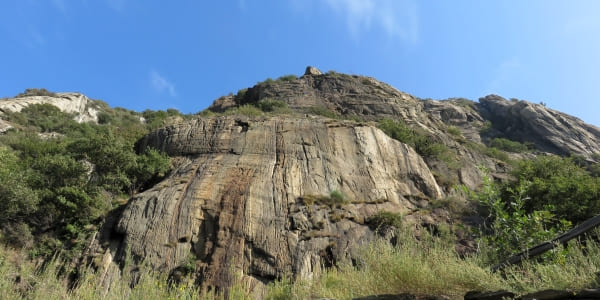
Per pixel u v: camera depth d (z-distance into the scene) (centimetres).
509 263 539
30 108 4941
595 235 546
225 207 1587
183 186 1742
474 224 1708
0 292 659
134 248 1433
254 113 2844
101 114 5794
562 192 1669
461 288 500
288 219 1571
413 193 2025
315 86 4153
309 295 703
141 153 2328
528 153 4497
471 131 5353
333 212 1664
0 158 1966
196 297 862
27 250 1451
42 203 1644
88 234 1568
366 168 2027
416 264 545
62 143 2719
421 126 3559
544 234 635
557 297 382
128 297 711
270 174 1822
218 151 2069
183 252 1414
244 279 1298
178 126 2356
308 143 2084
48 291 733
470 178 2402
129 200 1722
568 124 5247
